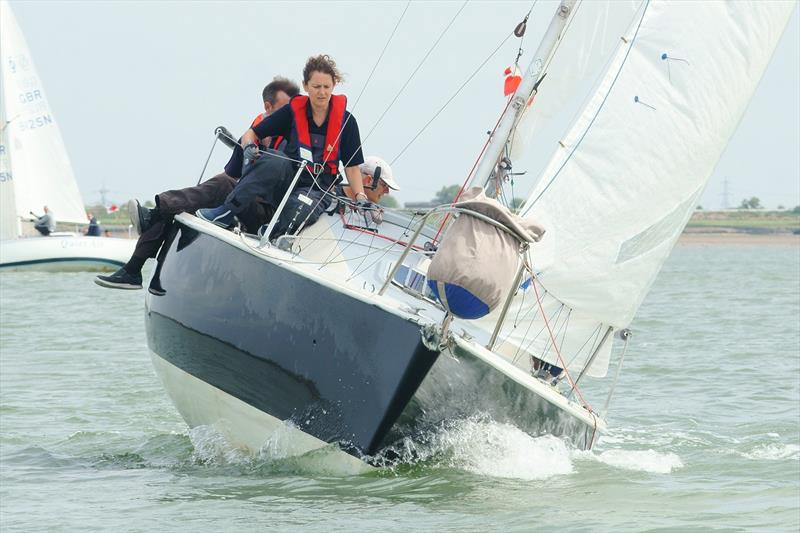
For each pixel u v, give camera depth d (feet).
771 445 115.14
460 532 76.07
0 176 471.62
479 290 78.18
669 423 130.11
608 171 103.24
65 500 86.28
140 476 95.14
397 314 82.74
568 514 81.66
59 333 220.84
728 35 105.29
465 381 85.46
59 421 125.39
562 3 102.83
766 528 79.51
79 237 427.74
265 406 90.33
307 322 86.12
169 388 102.89
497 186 103.55
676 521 81.10
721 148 106.32
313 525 76.89
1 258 423.23
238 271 90.17
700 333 230.48
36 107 522.47
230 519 78.64
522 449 92.79
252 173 96.94
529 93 102.42
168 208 97.55
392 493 84.89
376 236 100.63
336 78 97.81
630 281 103.65
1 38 515.09
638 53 105.19
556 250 102.12
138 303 296.10
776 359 187.11
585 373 104.83
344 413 85.56
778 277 513.04
